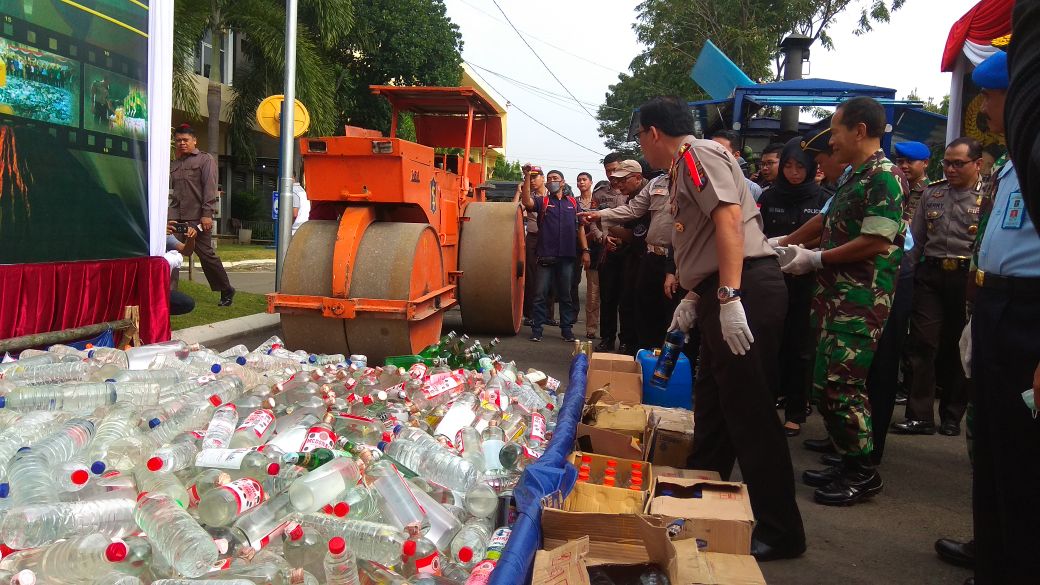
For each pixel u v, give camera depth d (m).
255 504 2.72
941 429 5.83
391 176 6.28
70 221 5.24
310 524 2.71
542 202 8.73
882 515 4.11
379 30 23.33
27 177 4.88
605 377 4.86
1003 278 2.58
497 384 4.66
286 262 6.35
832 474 4.44
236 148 21.50
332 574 2.25
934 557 3.59
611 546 2.70
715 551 2.86
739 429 3.29
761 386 3.24
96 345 5.38
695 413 3.73
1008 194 2.62
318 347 6.28
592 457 3.54
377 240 6.26
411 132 23.92
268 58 17.67
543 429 4.21
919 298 5.75
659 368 3.87
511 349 8.13
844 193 3.99
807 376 5.59
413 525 2.56
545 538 2.79
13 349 4.60
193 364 4.80
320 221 6.62
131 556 2.29
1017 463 2.53
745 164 9.08
